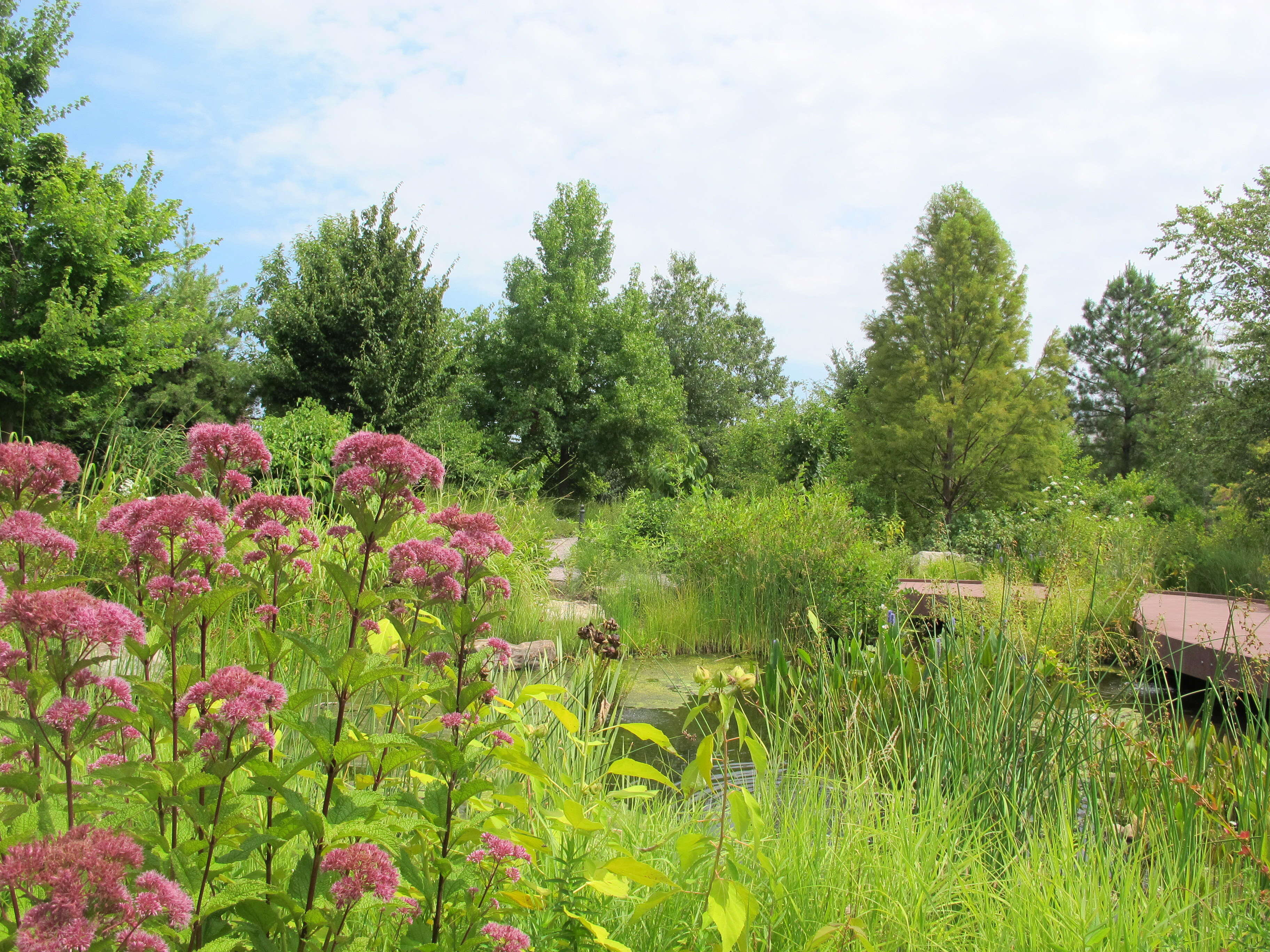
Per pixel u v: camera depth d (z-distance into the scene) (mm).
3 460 2000
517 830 2057
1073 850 2963
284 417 12203
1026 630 5574
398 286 20703
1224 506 16297
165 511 1764
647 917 2355
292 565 2195
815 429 23859
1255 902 2611
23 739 1534
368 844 1567
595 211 30078
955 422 19828
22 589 1723
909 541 19141
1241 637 6508
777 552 9609
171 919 1196
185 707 1579
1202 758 3537
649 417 27703
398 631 2238
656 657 8523
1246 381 15734
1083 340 45688
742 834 1998
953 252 20703
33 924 1053
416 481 1923
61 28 18750
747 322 47656
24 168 16969
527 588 8859
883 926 2465
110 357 16469
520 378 27266
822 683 5195
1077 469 26250
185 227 22109
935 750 3885
